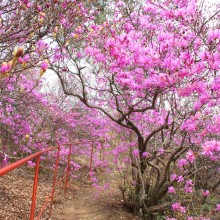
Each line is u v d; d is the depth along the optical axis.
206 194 6.24
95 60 5.21
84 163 10.80
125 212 6.62
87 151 10.28
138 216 6.52
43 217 5.56
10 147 7.63
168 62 4.09
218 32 3.77
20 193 6.42
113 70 4.82
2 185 6.55
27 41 3.73
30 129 7.93
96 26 5.41
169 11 4.42
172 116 5.32
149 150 7.06
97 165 8.72
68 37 5.30
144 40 5.28
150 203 6.50
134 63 4.63
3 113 6.75
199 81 4.15
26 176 7.98
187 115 4.82
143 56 4.35
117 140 7.85
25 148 7.77
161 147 6.59
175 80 4.20
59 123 9.32
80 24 5.41
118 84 5.55
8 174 7.67
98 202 7.09
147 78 4.75
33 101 7.82
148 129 6.75
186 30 4.42
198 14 4.55
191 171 5.74
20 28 3.45
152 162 7.10
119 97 6.89
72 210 6.39
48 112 9.03
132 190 6.77
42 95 8.28
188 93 4.16
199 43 4.16
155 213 6.37
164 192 6.34
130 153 6.76
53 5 3.77
